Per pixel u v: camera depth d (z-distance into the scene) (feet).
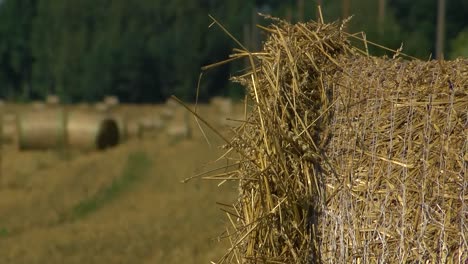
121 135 212.23
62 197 127.85
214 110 330.95
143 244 80.12
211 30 427.74
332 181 31.99
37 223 106.42
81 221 105.40
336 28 34.45
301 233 32.58
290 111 33.32
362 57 33.45
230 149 35.09
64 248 82.48
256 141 33.86
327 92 33.09
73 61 465.47
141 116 320.29
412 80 31.09
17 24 539.70
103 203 120.37
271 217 33.01
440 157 29.53
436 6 231.91
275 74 33.81
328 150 32.27
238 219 34.83
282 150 33.01
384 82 31.78
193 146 175.42
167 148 179.63
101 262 73.72
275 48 34.71
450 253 28.81
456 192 28.99
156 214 99.71
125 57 449.48
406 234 29.66
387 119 31.14
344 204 31.45
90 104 424.87
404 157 30.27
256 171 33.53
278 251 33.14
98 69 451.94
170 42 437.17
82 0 474.90
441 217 29.07
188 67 429.79
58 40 484.33
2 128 222.28
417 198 29.63
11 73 543.39
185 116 226.79
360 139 31.53
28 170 163.43
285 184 32.91
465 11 234.79
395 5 234.38
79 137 195.93
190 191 114.93
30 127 195.62
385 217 30.22
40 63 503.61
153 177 136.87
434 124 30.01
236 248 34.35
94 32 472.44
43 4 501.56
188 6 438.40
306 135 32.81
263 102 33.68
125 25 456.04
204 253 71.20
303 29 34.55
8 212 115.24
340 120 32.37
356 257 30.83
